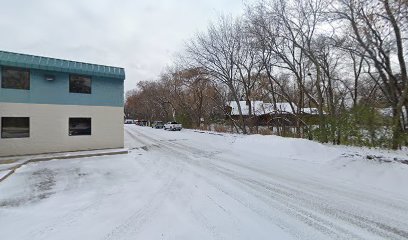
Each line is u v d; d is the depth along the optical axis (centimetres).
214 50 2380
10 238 430
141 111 7631
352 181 784
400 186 695
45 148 1329
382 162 841
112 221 494
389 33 1208
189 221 491
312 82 1856
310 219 496
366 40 1287
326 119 1439
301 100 1841
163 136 2616
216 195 650
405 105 1145
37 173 921
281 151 1302
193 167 1012
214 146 1739
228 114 2883
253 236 427
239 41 2292
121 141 1588
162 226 470
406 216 508
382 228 455
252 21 1881
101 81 1524
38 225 480
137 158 1248
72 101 1418
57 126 1369
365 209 548
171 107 5112
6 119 1232
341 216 511
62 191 699
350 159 941
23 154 1268
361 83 1795
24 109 1275
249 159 1191
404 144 1079
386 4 1111
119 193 676
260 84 2514
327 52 1942
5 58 1212
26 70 1287
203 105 3847
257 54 2114
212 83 2780
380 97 1418
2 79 1220
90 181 805
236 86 2680
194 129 3766
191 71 2600
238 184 755
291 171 929
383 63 1253
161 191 689
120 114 1588
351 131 1254
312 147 1218
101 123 1517
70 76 1417
